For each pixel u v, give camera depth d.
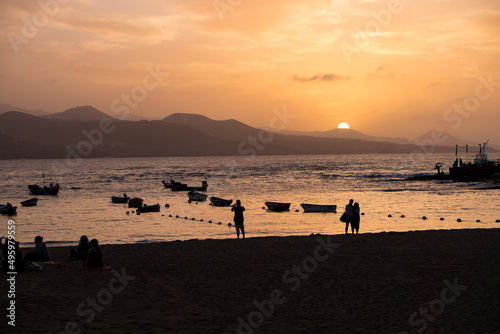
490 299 10.45
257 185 98.25
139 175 159.88
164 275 13.52
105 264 15.34
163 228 35.88
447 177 95.44
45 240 30.67
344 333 8.43
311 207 46.69
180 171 189.62
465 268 13.60
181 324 9.05
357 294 11.05
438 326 8.74
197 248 18.56
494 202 50.88
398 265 14.23
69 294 11.38
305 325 8.91
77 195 77.81
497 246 17.48
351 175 134.50
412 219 37.91
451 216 39.34
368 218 39.22
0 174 178.50
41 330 8.68
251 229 34.00
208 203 61.59
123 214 47.81
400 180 102.19
